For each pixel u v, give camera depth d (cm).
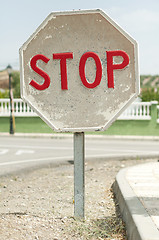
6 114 2150
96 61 408
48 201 579
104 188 664
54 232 418
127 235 402
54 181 757
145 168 770
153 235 333
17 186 710
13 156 1173
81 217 456
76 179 448
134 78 402
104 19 404
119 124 2044
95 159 1088
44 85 418
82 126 418
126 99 405
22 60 419
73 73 414
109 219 464
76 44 411
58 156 1164
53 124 421
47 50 416
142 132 2034
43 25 414
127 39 400
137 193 509
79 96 416
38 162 1036
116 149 1379
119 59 404
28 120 2122
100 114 412
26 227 430
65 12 409
